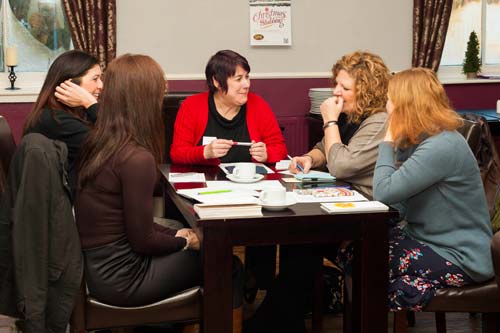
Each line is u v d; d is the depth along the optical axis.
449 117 2.29
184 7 5.45
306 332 2.80
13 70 5.18
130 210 2.15
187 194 2.41
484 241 2.32
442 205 2.31
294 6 5.63
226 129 3.29
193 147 3.16
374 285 2.24
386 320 2.26
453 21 6.10
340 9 5.71
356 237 2.21
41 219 2.07
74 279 2.12
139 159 2.14
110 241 2.19
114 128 2.20
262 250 2.99
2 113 5.20
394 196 2.27
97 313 2.22
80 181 2.21
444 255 2.33
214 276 2.14
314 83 5.75
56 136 2.67
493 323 2.37
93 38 5.16
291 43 5.65
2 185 2.58
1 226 2.16
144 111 2.21
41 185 2.07
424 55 5.76
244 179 2.69
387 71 2.80
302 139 5.79
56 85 2.73
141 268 2.23
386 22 5.80
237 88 3.17
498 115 5.03
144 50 5.43
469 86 6.04
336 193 2.43
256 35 5.56
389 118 2.39
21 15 5.29
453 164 2.26
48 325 2.12
